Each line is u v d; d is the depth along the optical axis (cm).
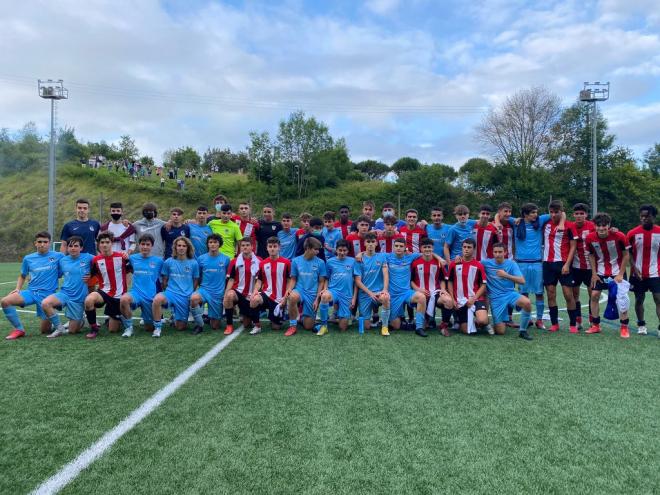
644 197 3291
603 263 579
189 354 459
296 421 294
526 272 627
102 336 544
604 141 3400
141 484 219
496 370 410
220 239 586
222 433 276
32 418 297
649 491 218
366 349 486
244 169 5231
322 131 3803
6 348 481
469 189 3497
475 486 220
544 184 3222
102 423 290
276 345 501
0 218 3334
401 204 3409
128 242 664
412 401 331
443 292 571
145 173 4250
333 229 718
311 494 212
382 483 222
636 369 416
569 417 304
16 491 213
